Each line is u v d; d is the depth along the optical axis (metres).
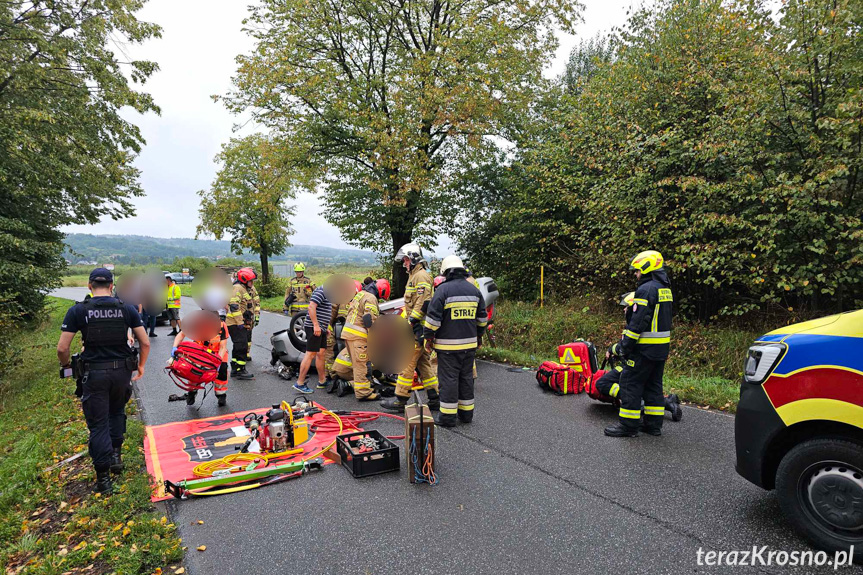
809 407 3.13
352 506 3.91
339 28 15.41
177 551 3.26
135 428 5.75
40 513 4.11
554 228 13.27
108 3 15.02
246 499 4.09
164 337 13.66
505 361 9.42
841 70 6.91
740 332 8.51
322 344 7.73
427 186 15.04
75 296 31.48
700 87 8.97
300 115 15.90
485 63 14.95
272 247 29.73
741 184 7.59
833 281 6.94
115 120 17.08
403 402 6.47
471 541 3.35
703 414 6.12
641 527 3.48
